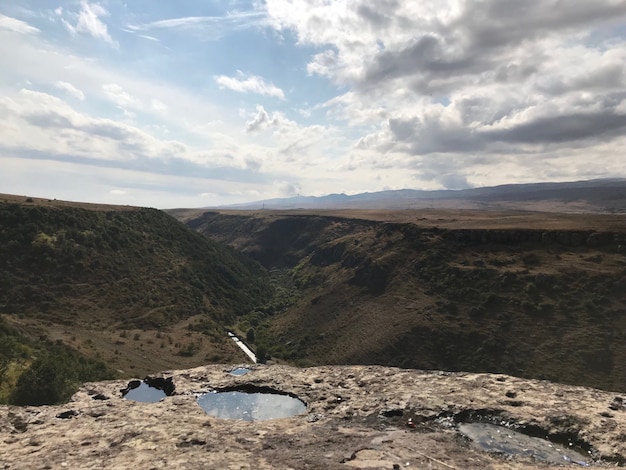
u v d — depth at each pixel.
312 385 10.21
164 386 11.02
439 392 9.24
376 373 10.80
